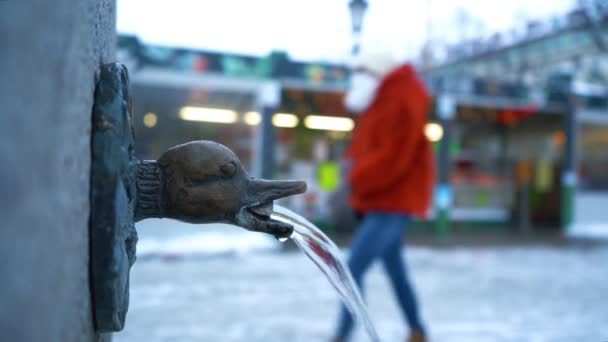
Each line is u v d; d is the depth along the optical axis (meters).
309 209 10.64
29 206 0.53
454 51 12.59
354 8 6.00
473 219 12.85
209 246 8.39
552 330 4.39
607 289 6.15
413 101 3.10
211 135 9.45
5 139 0.49
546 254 9.08
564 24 10.34
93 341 0.80
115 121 0.81
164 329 4.18
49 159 0.58
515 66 12.69
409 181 3.16
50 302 0.58
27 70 0.53
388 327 4.34
